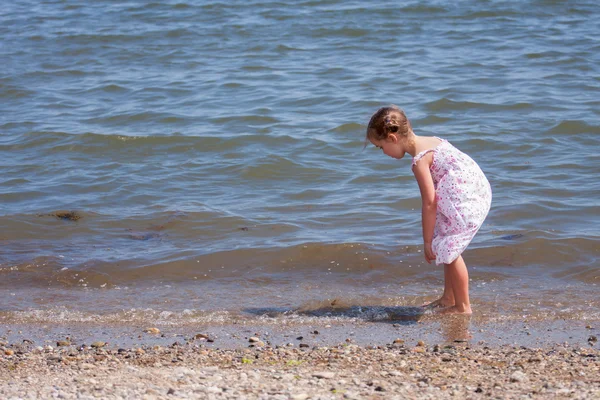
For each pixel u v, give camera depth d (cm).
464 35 1762
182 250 750
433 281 675
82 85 1480
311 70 1531
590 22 1831
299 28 1850
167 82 1481
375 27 1842
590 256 714
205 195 918
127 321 597
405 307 620
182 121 1227
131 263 722
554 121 1158
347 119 1208
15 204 891
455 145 1080
